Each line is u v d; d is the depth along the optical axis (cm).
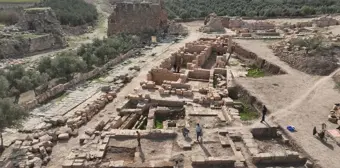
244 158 2214
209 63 5041
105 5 12900
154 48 6150
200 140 2445
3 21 8256
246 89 3366
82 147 2397
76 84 4122
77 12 9544
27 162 2214
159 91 3438
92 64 4784
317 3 10256
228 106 3083
